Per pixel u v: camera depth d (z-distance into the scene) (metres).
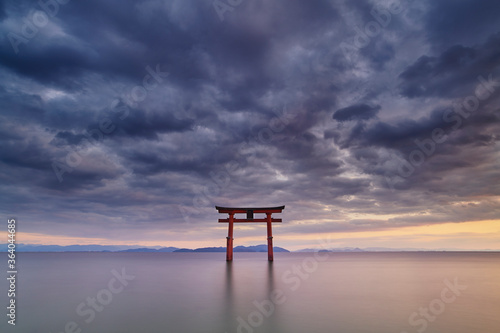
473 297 14.23
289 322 10.06
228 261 36.06
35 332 9.34
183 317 10.79
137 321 10.36
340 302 13.07
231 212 36.84
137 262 44.97
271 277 22.02
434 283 19.05
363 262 45.22
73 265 38.34
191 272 26.05
